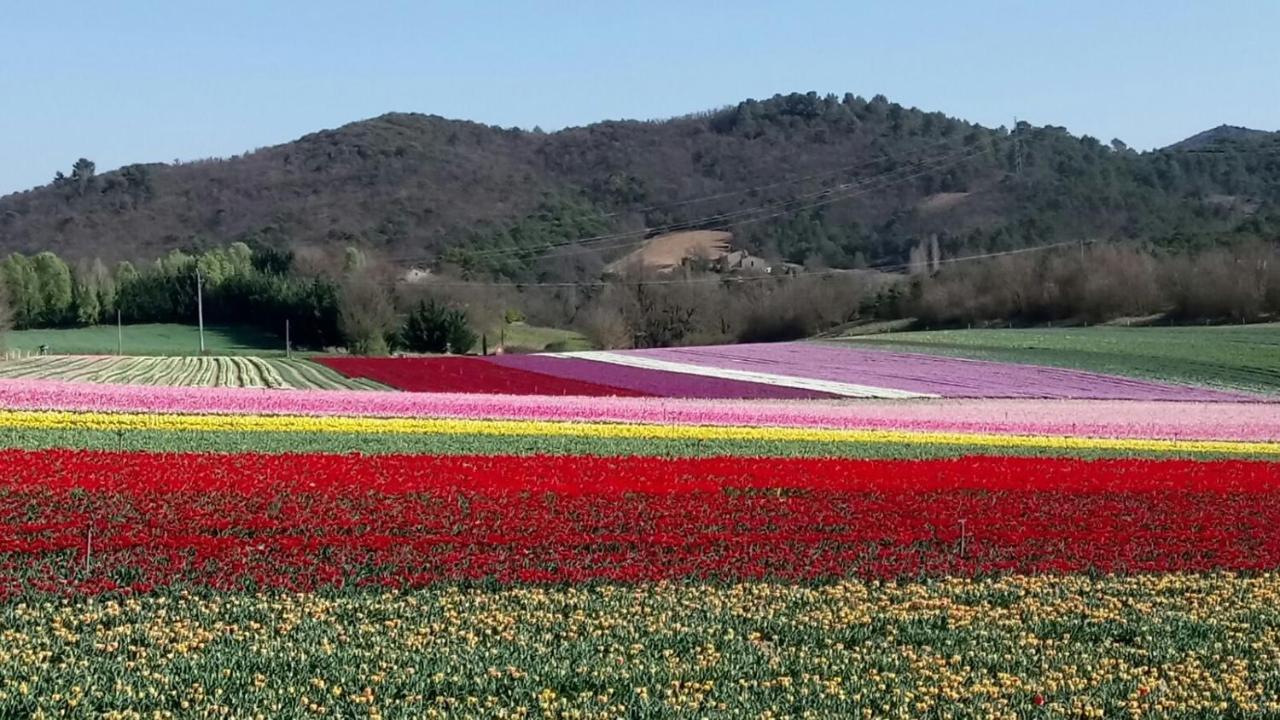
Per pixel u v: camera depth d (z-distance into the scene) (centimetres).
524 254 15038
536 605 1886
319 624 1750
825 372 6662
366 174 19700
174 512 2361
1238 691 1612
